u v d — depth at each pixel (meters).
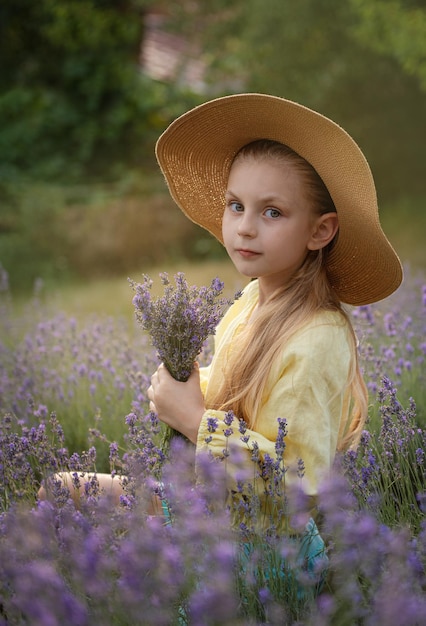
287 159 2.28
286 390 2.20
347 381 2.31
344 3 13.49
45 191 13.32
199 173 2.66
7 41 17.39
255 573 2.04
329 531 2.06
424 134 14.14
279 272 2.41
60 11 16.70
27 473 2.46
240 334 2.41
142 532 1.95
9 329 5.34
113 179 15.84
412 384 3.33
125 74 16.91
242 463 2.18
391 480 2.63
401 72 13.84
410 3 11.55
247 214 2.30
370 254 2.40
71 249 12.41
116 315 7.64
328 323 2.28
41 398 3.75
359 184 2.24
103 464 3.30
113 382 3.93
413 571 1.89
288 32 13.94
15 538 2.02
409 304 4.77
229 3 15.70
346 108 14.38
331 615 1.88
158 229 13.06
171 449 2.30
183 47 19.11
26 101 16.34
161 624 1.78
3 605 2.03
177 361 2.31
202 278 10.66
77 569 1.92
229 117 2.40
